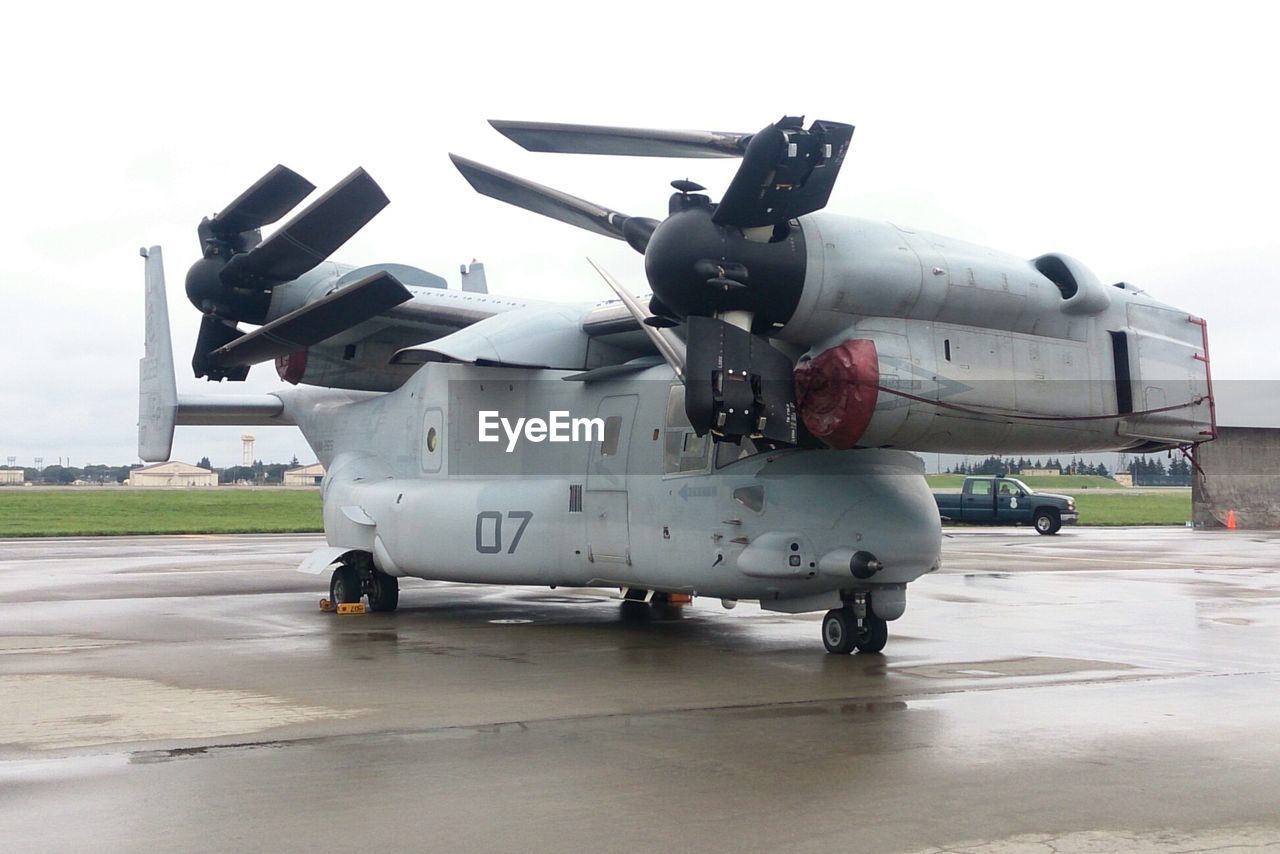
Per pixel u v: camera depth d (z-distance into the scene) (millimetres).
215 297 14109
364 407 16234
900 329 9836
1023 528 40062
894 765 6539
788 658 10711
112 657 10766
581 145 9961
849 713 8047
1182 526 40812
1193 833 5266
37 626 13234
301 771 6434
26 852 5035
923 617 13836
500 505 13305
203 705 8344
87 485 144500
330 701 8523
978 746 7008
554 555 12852
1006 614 14133
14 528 38875
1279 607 14859
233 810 5668
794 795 5922
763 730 7496
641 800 5848
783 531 10789
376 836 5262
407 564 14172
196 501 65750
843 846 5094
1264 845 5098
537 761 6668
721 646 11562
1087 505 59594
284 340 12695
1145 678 9469
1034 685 9148
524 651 11211
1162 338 11250
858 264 9594
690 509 11531
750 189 8977
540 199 11297
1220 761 6598
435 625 13438
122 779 6250
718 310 9516
